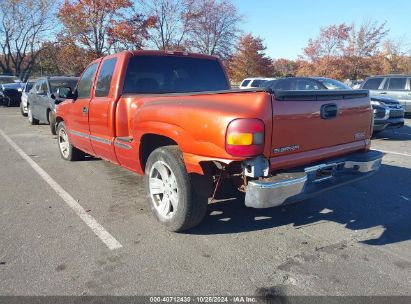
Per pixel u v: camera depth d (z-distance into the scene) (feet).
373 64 120.88
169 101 12.66
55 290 9.55
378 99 34.19
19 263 10.82
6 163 23.44
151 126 12.81
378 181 19.07
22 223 13.70
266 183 10.30
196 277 10.13
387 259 11.09
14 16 128.47
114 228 13.21
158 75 16.62
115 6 94.22
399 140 33.24
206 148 10.80
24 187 18.19
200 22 116.47
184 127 11.41
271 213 14.53
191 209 12.03
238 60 128.16
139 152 14.05
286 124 10.84
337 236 12.64
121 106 15.23
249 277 10.14
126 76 15.78
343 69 120.67
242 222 13.69
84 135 18.97
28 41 134.00
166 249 11.68
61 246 11.86
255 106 10.23
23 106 54.44
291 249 11.71
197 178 11.63
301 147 11.50
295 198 11.13
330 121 12.27
